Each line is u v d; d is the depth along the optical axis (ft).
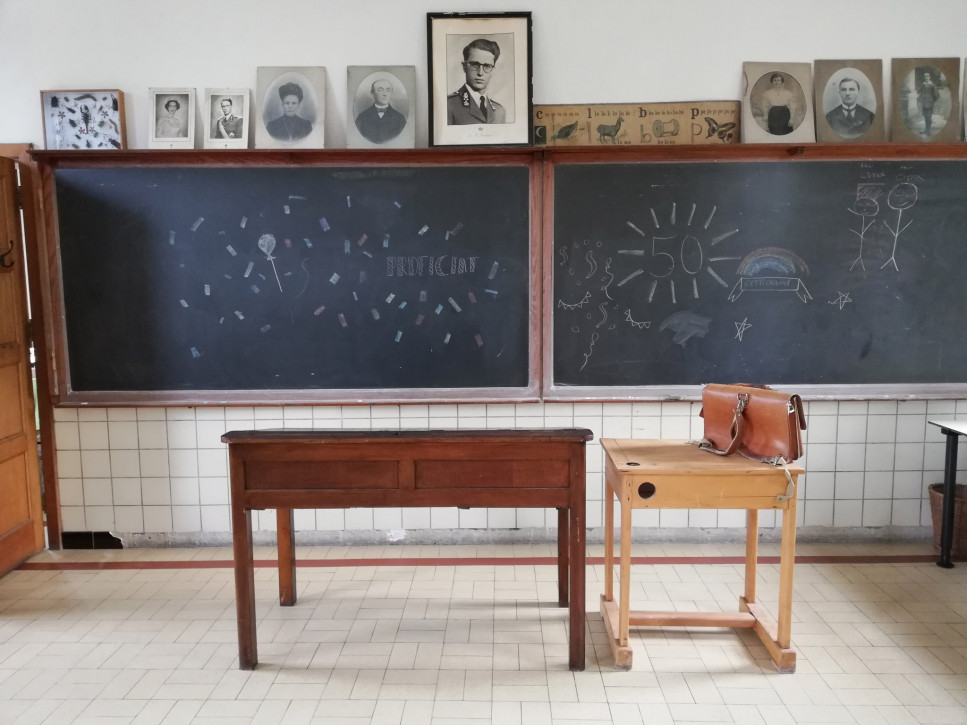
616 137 11.04
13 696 7.37
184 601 9.64
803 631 8.62
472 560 10.99
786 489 7.52
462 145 10.84
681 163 10.96
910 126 10.94
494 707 7.13
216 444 11.41
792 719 6.90
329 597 9.68
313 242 11.10
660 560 10.90
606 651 8.20
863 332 11.23
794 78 10.91
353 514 11.62
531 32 10.79
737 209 11.02
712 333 11.24
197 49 10.96
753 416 7.97
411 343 11.27
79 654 8.23
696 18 10.91
